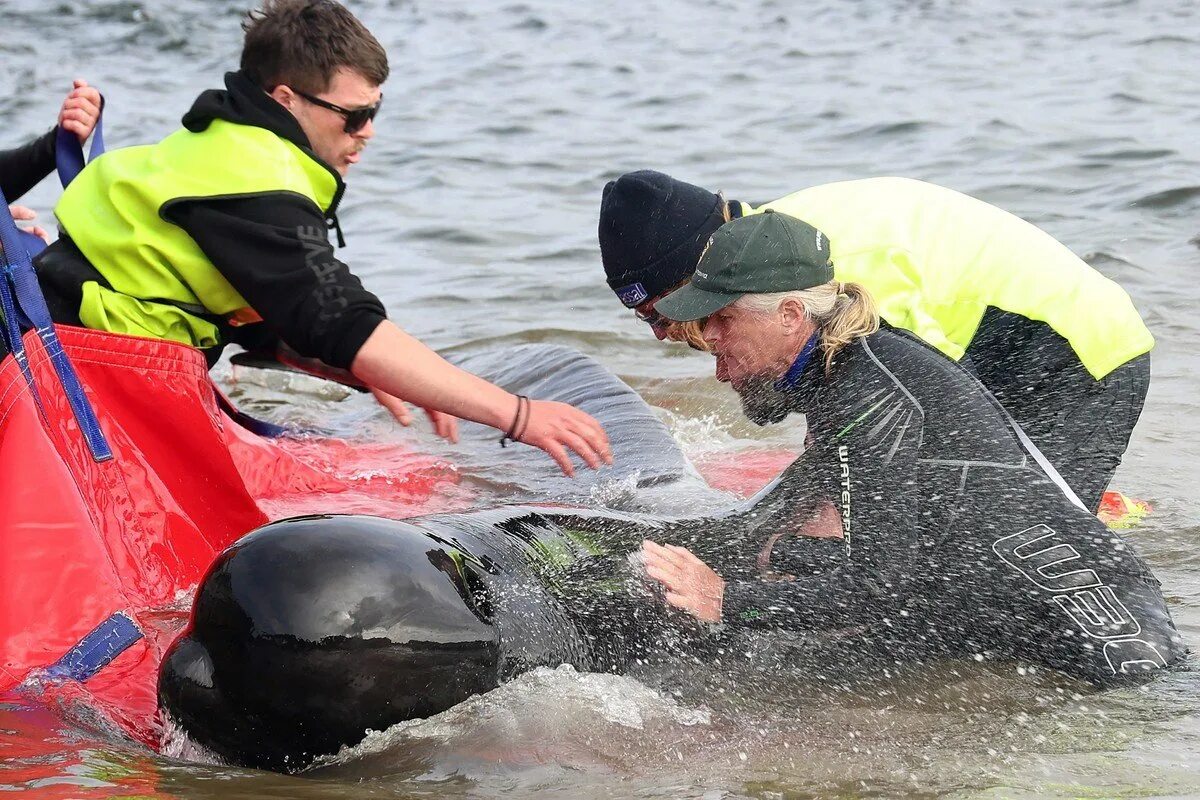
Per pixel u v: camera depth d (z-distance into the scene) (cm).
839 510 539
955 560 543
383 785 447
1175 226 1309
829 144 1748
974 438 537
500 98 2173
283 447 855
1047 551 541
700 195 609
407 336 622
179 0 3067
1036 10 2628
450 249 1402
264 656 444
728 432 909
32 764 454
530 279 1289
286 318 614
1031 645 547
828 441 543
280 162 624
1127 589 546
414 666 455
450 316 1184
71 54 2556
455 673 464
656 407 953
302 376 1056
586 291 1250
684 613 533
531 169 1723
